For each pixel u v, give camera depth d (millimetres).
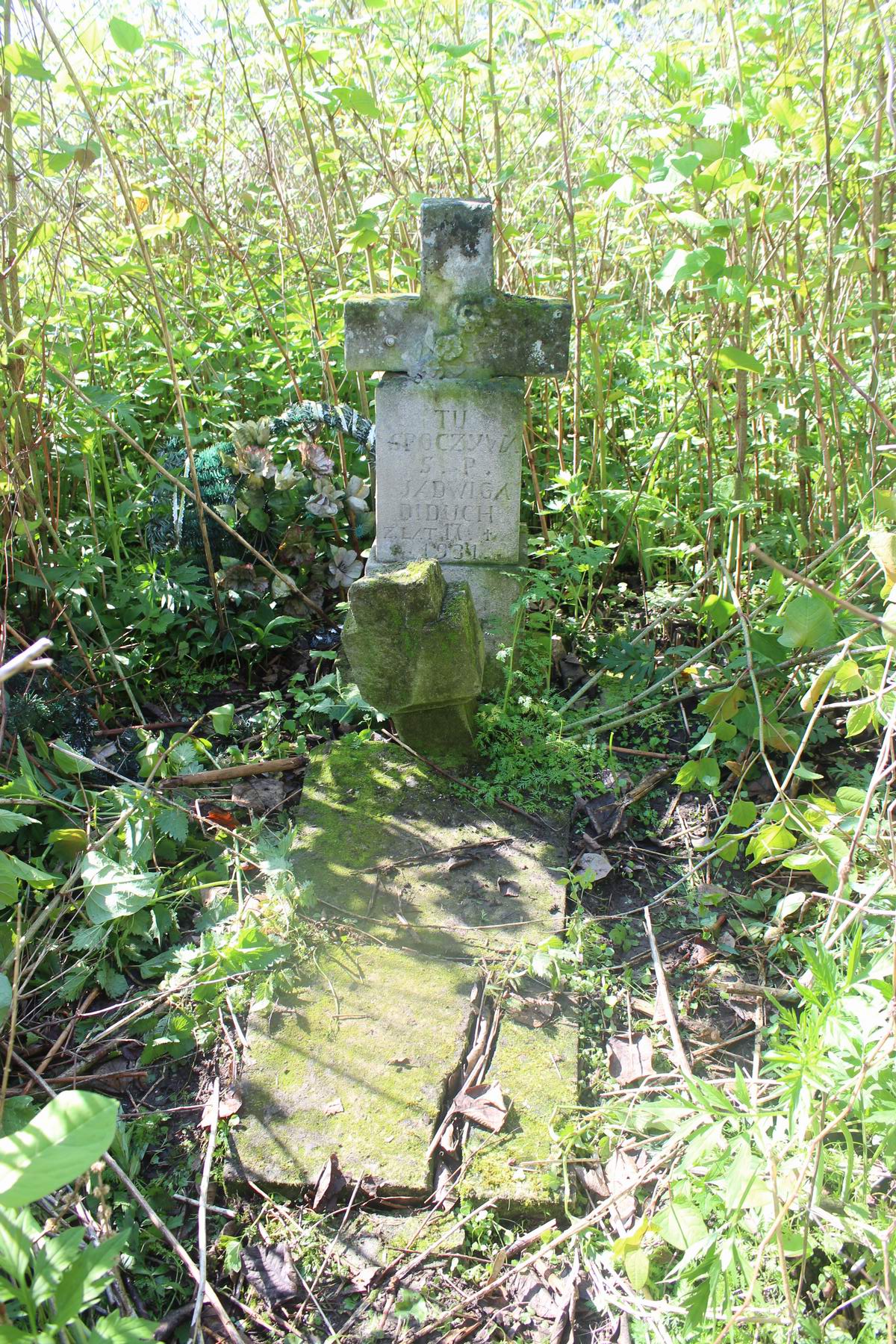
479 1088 2432
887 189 3898
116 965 2777
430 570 3049
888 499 2207
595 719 3561
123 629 3865
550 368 3381
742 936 2898
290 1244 2166
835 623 2840
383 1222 2199
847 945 2416
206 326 5078
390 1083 2426
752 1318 1818
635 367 4758
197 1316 1994
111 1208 2113
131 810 2910
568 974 2691
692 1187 2012
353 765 3373
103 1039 2592
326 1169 2254
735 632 3400
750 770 3361
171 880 3012
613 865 3113
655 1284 2070
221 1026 2588
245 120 5469
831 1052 1896
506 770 3314
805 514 3889
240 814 3275
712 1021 2660
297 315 4496
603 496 4152
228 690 3846
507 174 3924
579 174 4750
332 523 4164
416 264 4461
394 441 3523
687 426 4184
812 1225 2045
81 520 3869
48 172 3469
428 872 2992
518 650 3723
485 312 3303
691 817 3270
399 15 4082
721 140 2910
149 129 4402
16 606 3668
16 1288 1544
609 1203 2102
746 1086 1993
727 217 3564
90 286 3818
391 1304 2070
